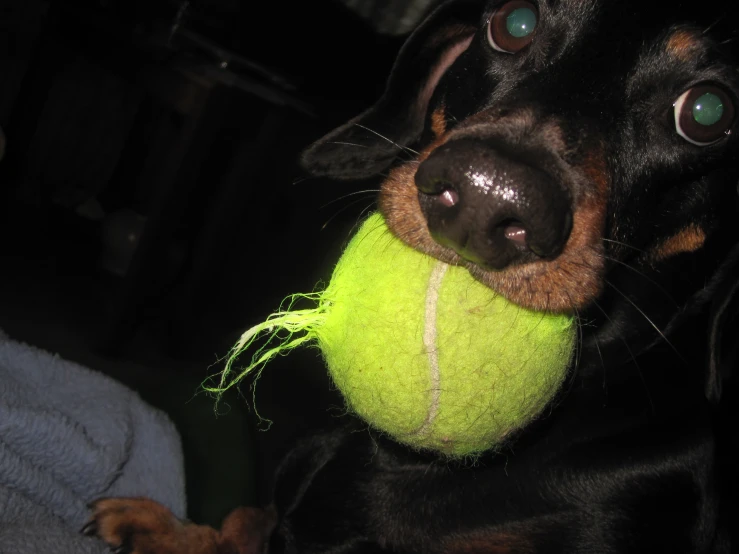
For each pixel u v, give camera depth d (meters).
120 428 0.20
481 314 0.15
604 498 0.22
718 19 0.20
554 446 0.23
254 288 0.46
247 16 0.44
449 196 0.15
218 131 0.38
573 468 0.22
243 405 0.38
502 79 0.22
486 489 0.23
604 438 0.23
